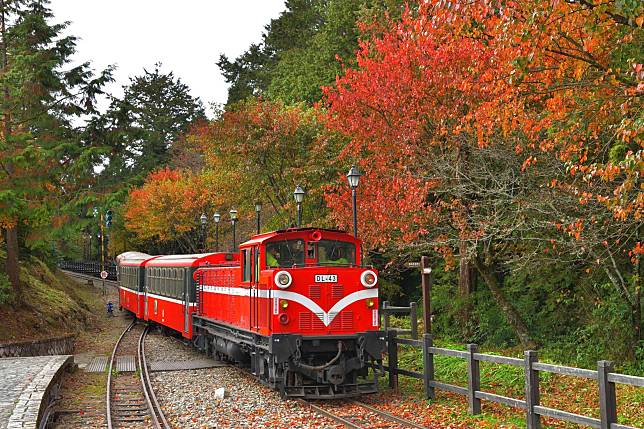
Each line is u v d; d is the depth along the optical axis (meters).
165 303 25.12
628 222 12.95
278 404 12.22
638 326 14.92
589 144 12.16
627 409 11.41
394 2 28.16
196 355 20.25
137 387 14.74
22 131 23.72
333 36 35.72
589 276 17.58
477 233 14.26
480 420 10.23
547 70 9.96
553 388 13.43
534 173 13.68
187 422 11.00
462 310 21.05
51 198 23.73
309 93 34.88
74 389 14.77
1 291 22.14
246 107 25.06
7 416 9.66
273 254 13.71
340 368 12.45
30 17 23.67
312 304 12.80
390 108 16.30
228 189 25.36
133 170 57.56
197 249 41.53
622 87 9.62
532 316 19.36
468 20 9.45
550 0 8.22
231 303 16.39
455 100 14.73
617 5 7.34
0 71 23.36
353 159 21.41
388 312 16.66
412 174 15.39
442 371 14.78
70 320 27.17
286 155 23.81
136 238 50.00
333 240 13.92
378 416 10.95
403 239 16.11
